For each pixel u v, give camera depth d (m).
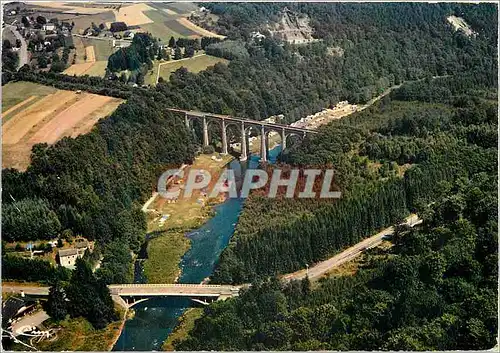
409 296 186.00
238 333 189.50
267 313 193.38
